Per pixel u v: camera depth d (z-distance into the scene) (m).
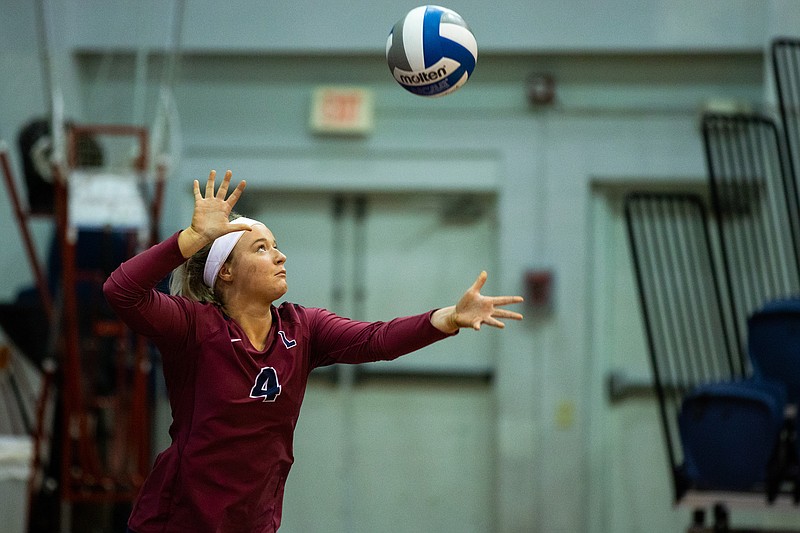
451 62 8.30
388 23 18.48
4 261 17.91
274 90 19.03
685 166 18.20
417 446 19.14
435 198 19.23
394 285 19.33
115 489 15.05
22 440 15.51
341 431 19.25
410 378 19.19
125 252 16.45
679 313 14.21
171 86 15.80
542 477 18.42
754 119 13.89
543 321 18.50
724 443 11.56
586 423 18.36
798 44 14.16
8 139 17.84
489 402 19.02
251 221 7.27
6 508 15.00
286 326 7.20
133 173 14.62
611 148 18.44
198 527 7.05
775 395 11.67
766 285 17.14
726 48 17.91
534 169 18.62
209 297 7.29
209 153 19.06
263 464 7.09
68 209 14.48
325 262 19.42
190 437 6.98
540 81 18.19
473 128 18.75
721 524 12.39
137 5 18.62
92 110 18.69
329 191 19.31
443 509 19.03
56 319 15.35
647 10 18.03
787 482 12.16
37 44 18.05
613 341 18.64
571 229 18.52
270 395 6.96
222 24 18.64
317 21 18.58
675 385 18.33
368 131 18.95
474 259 19.16
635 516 18.47
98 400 15.94
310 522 19.19
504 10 18.25
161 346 7.02
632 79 18.39
